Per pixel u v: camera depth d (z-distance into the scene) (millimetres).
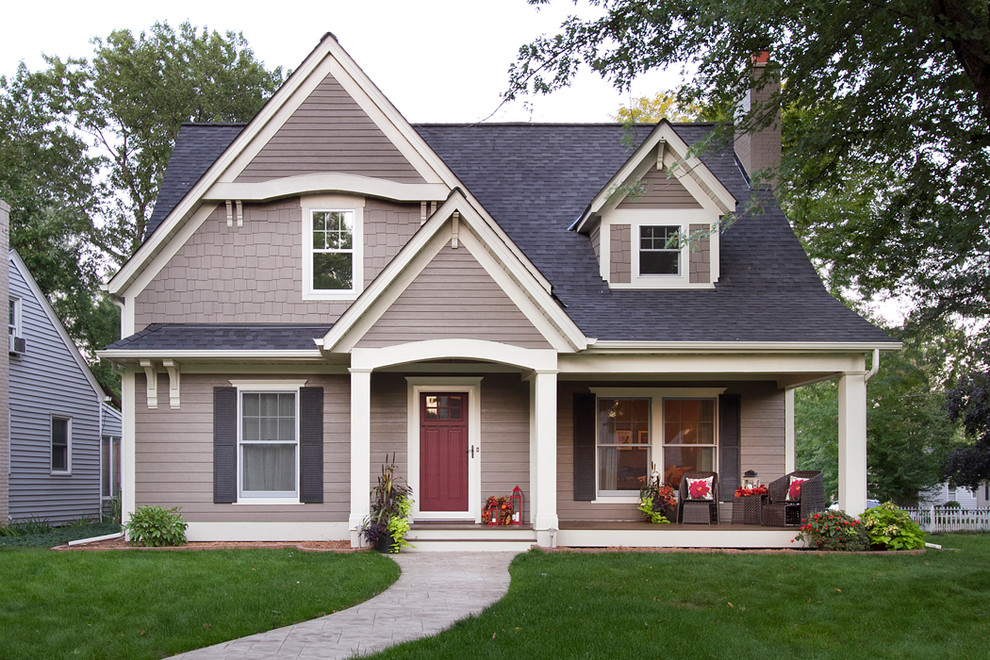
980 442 24766
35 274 33781
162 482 15188
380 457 15734
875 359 14820
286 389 15461
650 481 16672
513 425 15906
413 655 7773
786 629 8922
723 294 16391
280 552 13344
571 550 14039
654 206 16656
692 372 14758
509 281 14203
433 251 14180
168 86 37406
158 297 15773
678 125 20094
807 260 17375
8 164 35906
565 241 17438
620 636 8477
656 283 16578
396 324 14102
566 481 16547
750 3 10531
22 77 38062
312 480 15297
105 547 14164
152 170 38094
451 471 15844
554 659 7738
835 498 30391
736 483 16641
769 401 16938
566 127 20188
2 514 20766
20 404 22109
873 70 11961
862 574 11727
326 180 15789
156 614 9039
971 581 11289
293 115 15977
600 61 12195
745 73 12375
